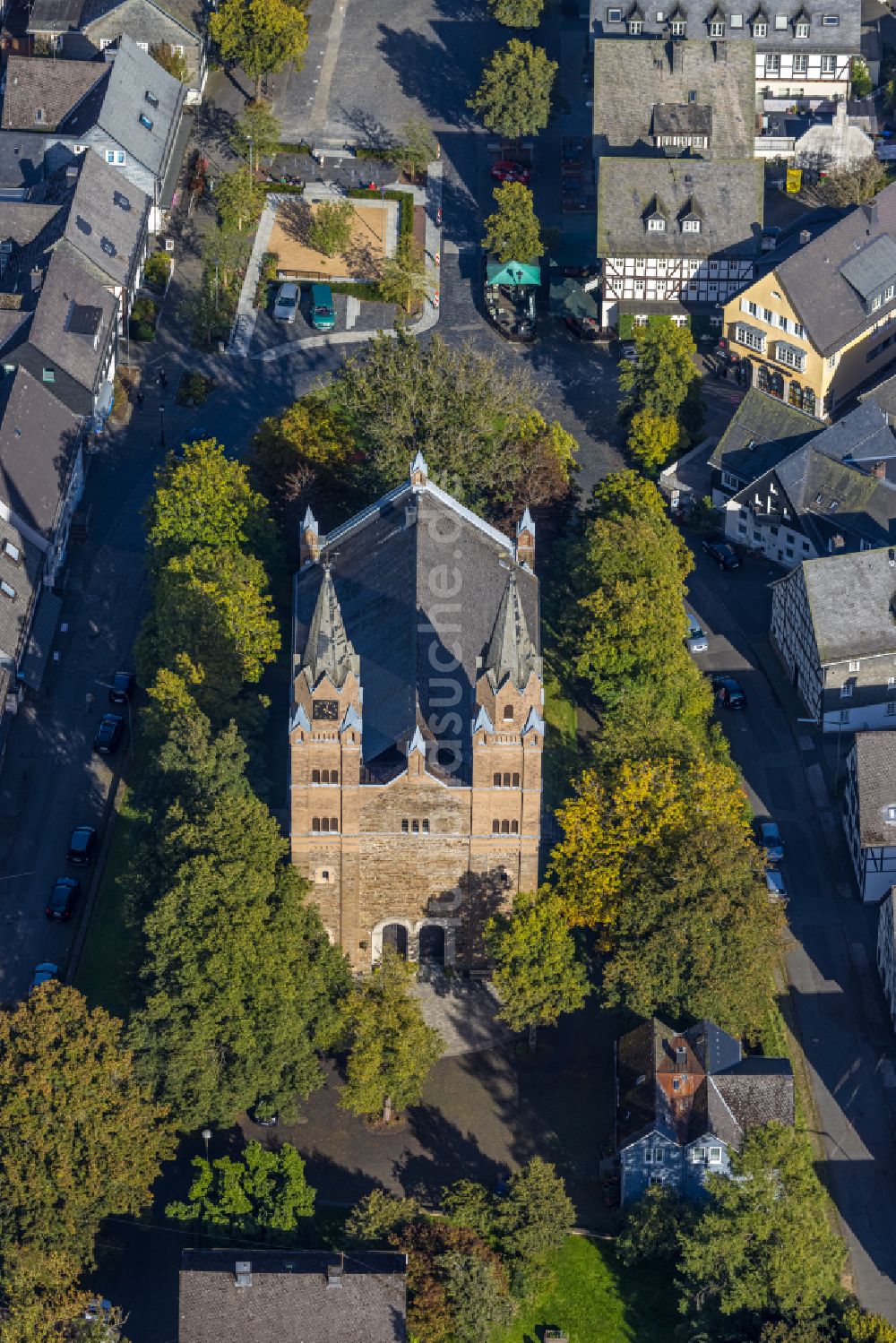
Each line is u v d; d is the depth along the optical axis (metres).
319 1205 177.62
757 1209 170.88
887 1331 166.12
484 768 180.62
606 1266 176.38
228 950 173.50
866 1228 182.38
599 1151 183.12
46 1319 159.38
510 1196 173.00
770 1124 174.50
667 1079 179.12
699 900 183.00
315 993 181.25
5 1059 166.38
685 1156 176.25
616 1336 172.75
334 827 183.25
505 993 184.00
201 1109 173.62
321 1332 161.88
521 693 177.25
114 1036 171.25
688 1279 170.38
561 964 183.75
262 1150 172.88
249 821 181.88
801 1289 169.25
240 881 177.00
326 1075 182.88
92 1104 167.62
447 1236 169.50
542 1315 173.50
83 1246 166.75
